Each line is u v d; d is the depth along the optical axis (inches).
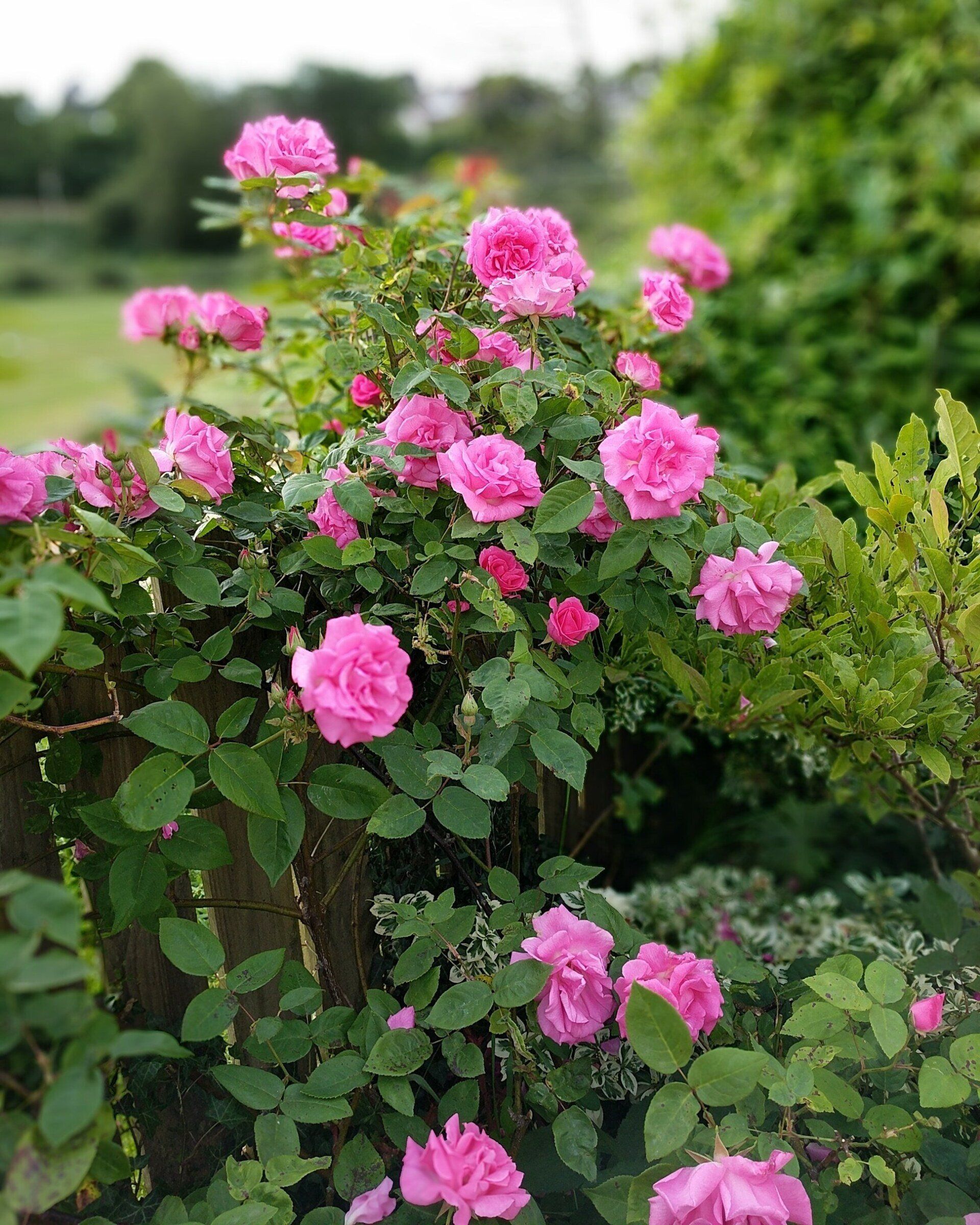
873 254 124.0
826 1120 51.4
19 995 34.4
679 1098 42.4
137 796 44.2
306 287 69.1
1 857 50.3
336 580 52.9
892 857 93.4
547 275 51.3
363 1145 49.3
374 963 60.1
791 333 118.4
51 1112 33.9
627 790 80.4
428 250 64.0
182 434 50.8
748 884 92.3
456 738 56.6
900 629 56.5
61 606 42.8
